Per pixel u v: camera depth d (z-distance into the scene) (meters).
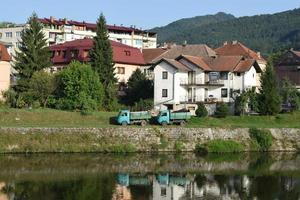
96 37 101.81
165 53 124.75
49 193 48.25
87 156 70.69
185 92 100.31
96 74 95.00
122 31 174.12
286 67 138.50
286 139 83.69
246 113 95.56
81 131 74.38
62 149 72.56
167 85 98.94
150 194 49.28
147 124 83.25
